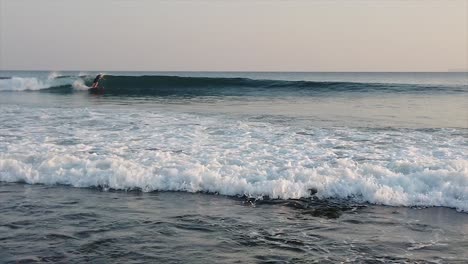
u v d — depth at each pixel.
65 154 8.27
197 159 7.87
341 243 4.77
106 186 6.86
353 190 6.36
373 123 12.46
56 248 4.60
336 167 7.30
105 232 5.05
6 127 11.35
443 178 6.45
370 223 5.38
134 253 4.49
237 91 24.45
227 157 8.02
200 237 4.93
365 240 4.86
